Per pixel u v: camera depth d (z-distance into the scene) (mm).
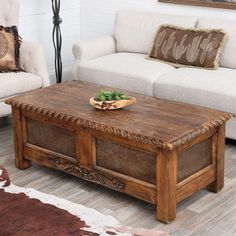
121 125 3422
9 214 3422
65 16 6227
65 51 6344
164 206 3301
